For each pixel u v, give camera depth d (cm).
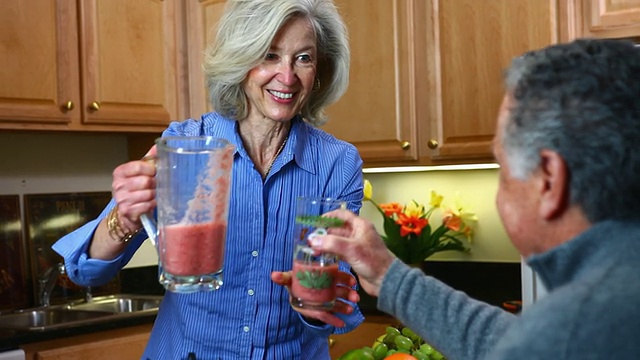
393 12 321
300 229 123
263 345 158
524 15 293
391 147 323
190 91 338
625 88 72
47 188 334
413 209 329
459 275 354
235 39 149
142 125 324
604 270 70
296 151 161
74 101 300
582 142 72
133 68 320
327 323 138
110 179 359
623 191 72
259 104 153
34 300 322
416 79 318
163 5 332
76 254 140
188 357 160
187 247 111
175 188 111
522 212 79
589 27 280
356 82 330
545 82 75
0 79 277
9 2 280
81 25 302
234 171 158
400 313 111
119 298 343
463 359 107
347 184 166
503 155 81
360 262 115
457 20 307
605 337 64
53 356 267
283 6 145
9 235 317
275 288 158
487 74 302
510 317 107
